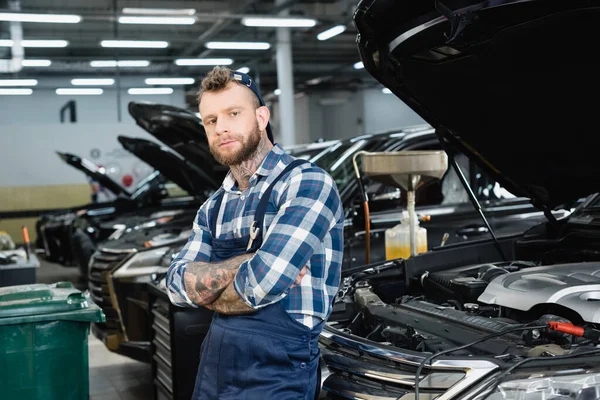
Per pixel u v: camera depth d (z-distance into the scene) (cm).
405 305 257
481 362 171
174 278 189
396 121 2600
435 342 209
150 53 2097
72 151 1647
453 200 483
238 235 186
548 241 288
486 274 260
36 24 1772
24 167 1625
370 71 266
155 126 536
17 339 275
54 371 280
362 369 195
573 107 238
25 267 521
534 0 200
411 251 342
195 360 325
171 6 1680
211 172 588
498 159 285
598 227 268
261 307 175
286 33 1856
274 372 174
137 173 1480
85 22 1750
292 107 1872
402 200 480
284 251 170
